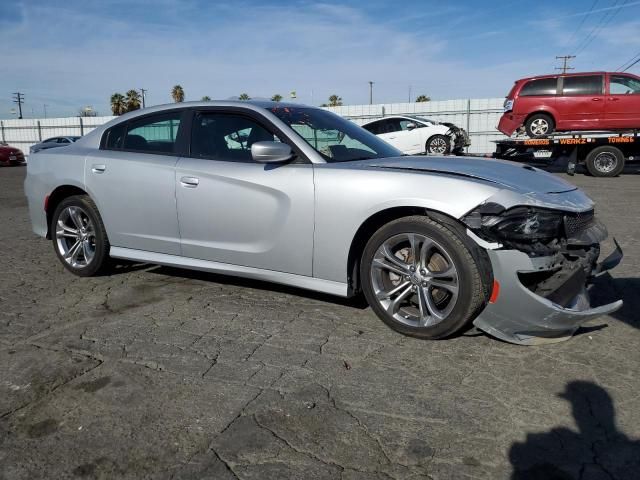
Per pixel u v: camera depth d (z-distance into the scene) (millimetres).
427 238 3113
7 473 2076
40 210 4945
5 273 4957
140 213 4266
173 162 4102
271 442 2256
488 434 2305
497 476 2035
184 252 4125
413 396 2623
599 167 13617
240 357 3074
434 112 25031
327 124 4074
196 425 2387
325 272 3504
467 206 2971
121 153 4457
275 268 3711
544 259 2906
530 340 3131
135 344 3270
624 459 2131
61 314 3818
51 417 2463
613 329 3438
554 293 2945
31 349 3205
